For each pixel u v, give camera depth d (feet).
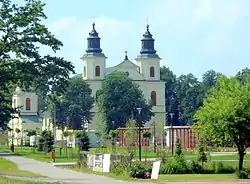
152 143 372.99
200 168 179.83
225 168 181.47
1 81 211.61
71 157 292.61
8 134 527.81
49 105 561.43
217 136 163.12
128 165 169.48
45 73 218.59
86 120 585.22
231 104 160.15
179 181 148.05
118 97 538.88
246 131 160.56
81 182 143.84
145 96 628.69
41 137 377.30
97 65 621.31
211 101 167.12
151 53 636.48
